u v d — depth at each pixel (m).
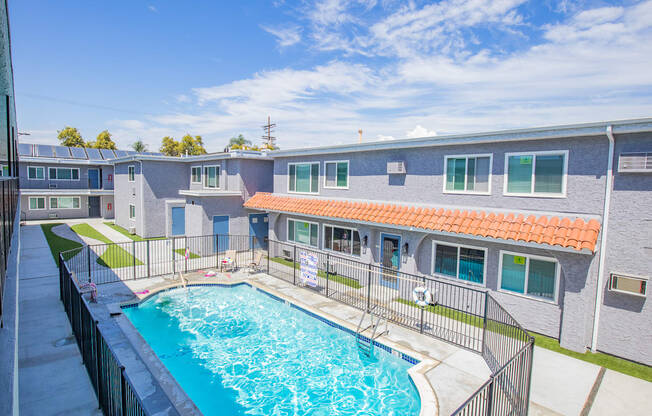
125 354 9.27
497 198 11.82
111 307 12.34
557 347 10.16
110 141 62.09
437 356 9.53
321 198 17.86
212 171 24.33
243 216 22.34
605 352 9.84
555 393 8.07
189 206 21.83
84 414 6.87
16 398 2.85
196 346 10.88
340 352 10.70
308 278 14.77
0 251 3.71
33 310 11.86
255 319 12.81
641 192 9.17
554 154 10.58
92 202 36.72
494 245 11.72
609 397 7.97
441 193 13.24
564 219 10.24
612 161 9.52
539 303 10.86
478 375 8.64
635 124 8.91
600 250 9.71
